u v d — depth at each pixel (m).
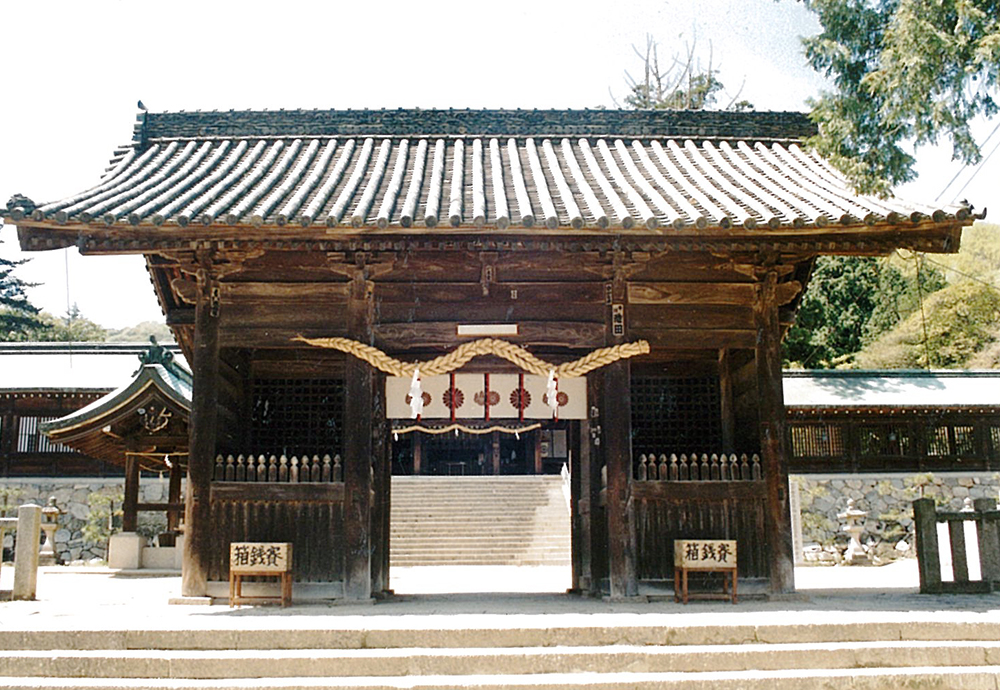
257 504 11.22
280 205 11.35
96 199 11.19
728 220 10.46
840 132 12.17
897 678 7.62
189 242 11.16
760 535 11.40
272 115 14.91
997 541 12.05
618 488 11.35
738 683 7.49
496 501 34.38
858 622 8.38
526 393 12.66
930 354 43.75
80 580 18.02
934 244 11.29
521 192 11.97
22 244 10.95
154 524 30.41
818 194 12.18
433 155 14.41
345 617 9.23
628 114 15.18
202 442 11.26
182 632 8.18
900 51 11.27
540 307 11.81
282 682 7.46
